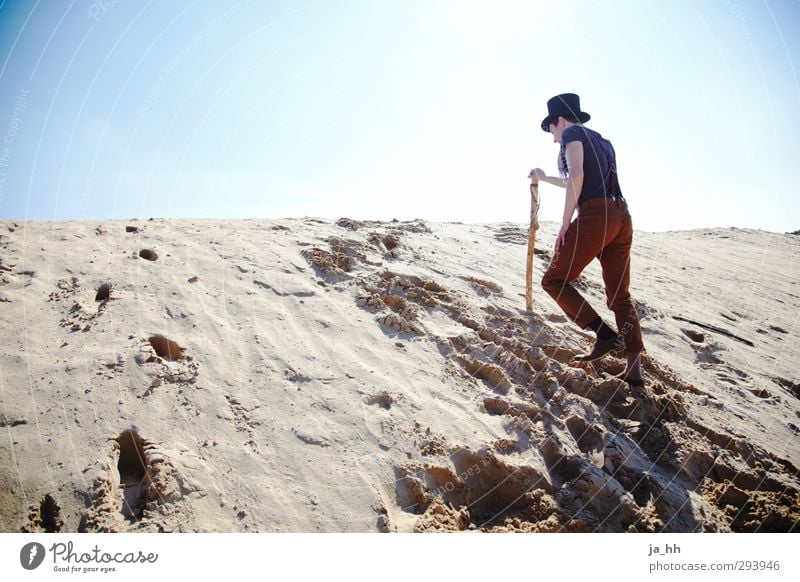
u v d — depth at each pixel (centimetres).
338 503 212
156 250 398
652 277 660
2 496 197
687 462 275
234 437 236
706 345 448
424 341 332
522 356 337
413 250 490
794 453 308
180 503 202
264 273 379
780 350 484
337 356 301
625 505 236
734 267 833
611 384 323
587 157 299
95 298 330
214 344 294
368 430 250
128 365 266
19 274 338
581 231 299
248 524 199
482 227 700
